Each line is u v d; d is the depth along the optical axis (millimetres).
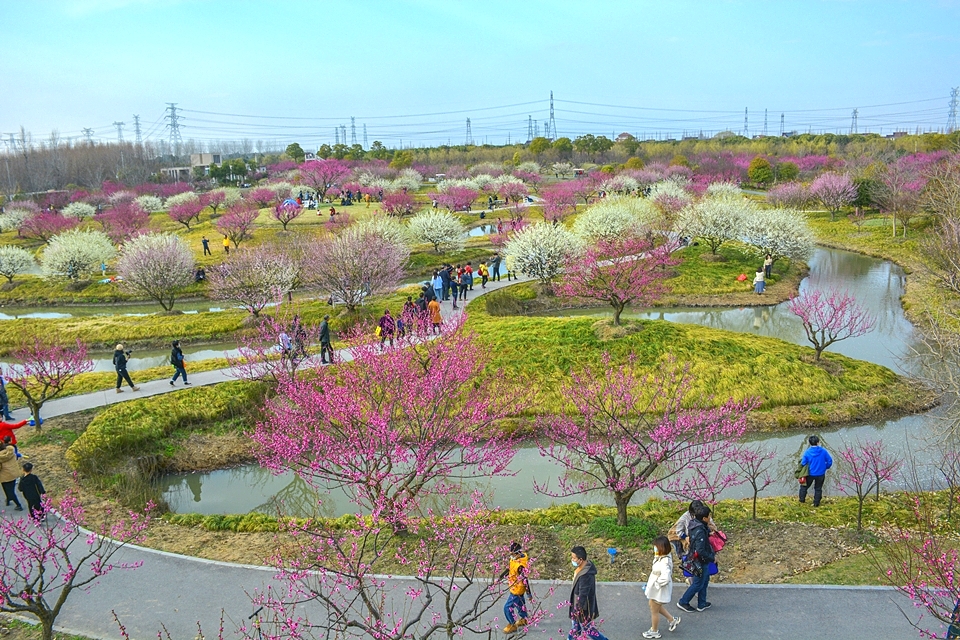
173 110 153375
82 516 13172
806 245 40906
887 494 15602
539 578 11750
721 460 15500
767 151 115188
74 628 10562
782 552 12547
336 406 13789
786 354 24125
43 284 44656
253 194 73562
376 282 31562
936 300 30516
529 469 18453
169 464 18922
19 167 109875
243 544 13633
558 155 117750
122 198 84000
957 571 9672
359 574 9016
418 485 13750
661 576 9758
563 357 23750
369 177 89438
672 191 59312
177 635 10352
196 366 25109
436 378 15273
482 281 38156
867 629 9953
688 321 32812
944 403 21234
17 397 22000
